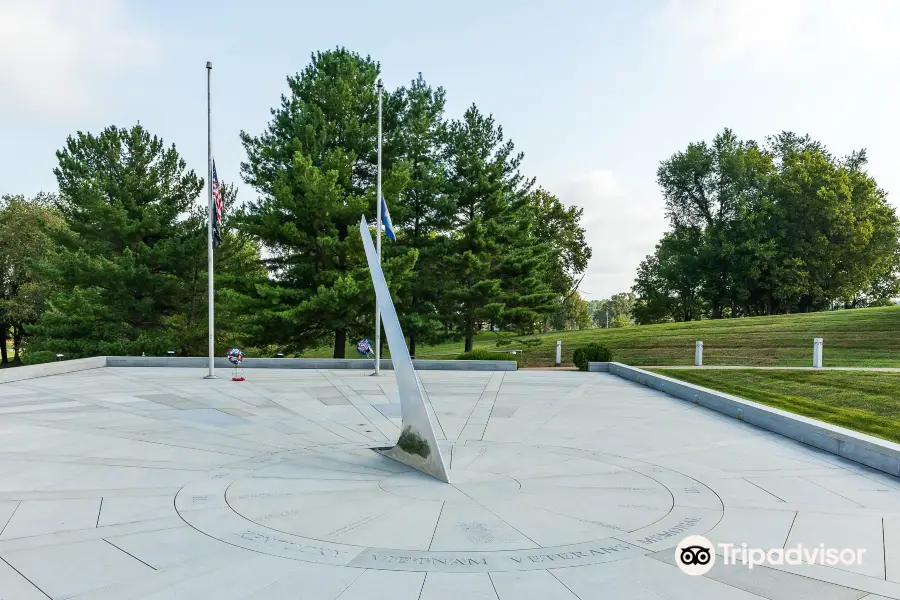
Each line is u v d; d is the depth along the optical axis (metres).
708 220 62.25
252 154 30.94
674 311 65.50
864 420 13.36
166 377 21.00
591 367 23.88
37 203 48.72
